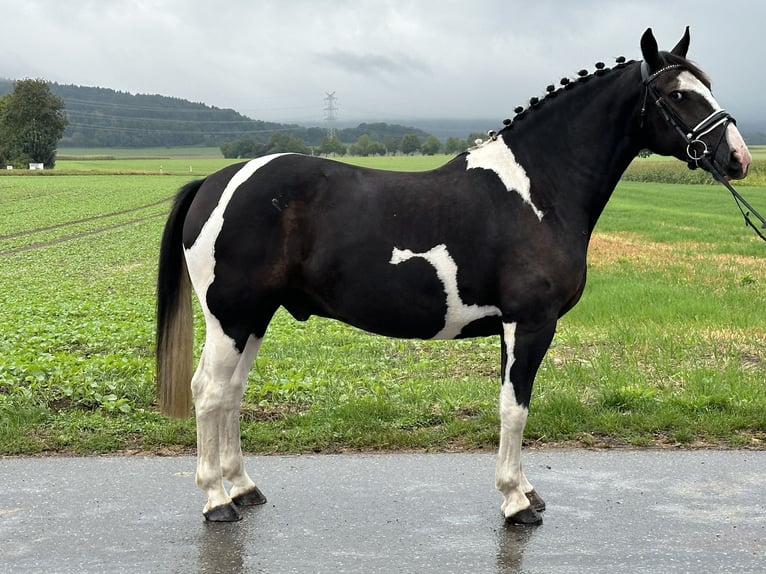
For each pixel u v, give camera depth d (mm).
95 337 11523
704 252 22000
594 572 4371
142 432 6793
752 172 63625
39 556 4559
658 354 9234
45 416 7082
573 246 5035
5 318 13688
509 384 4980
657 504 5316
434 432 6691
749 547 4684
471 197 5016
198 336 11961
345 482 5727
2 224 38250
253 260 5070
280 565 4461
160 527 4980
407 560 4520
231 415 5340
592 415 6949
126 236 33062
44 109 112812
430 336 5230
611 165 5195
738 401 7250
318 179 5133
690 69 5031
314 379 8391
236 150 158500
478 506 5301
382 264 5008
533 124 5148
